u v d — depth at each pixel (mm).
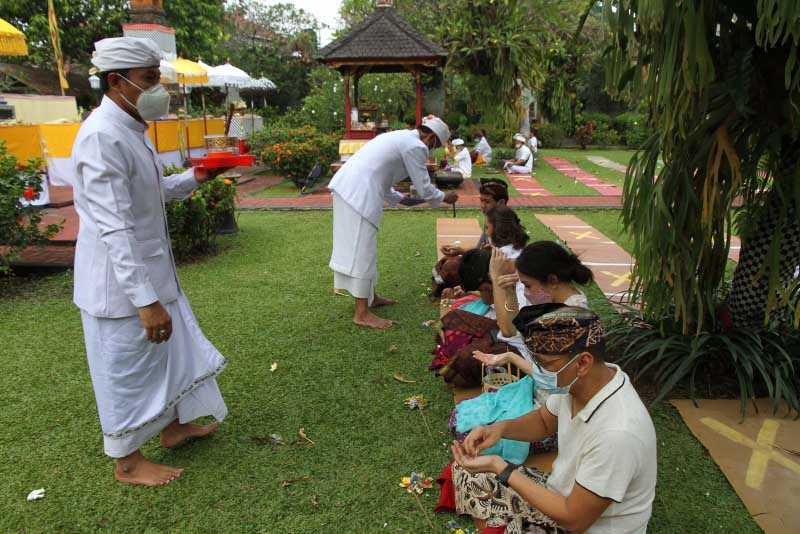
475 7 13805
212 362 3102
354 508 2678
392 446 3150
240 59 27047
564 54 14703
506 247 3785
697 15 2783
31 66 22156
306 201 10992
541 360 1811
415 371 4016
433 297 5504
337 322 4910
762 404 3492
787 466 2926
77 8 19797
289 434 3281
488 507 2307
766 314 3293
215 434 3289
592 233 8211
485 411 2896
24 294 5680
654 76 3096
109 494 2785
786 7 2436
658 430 3268
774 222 3594
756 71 3160
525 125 19328
